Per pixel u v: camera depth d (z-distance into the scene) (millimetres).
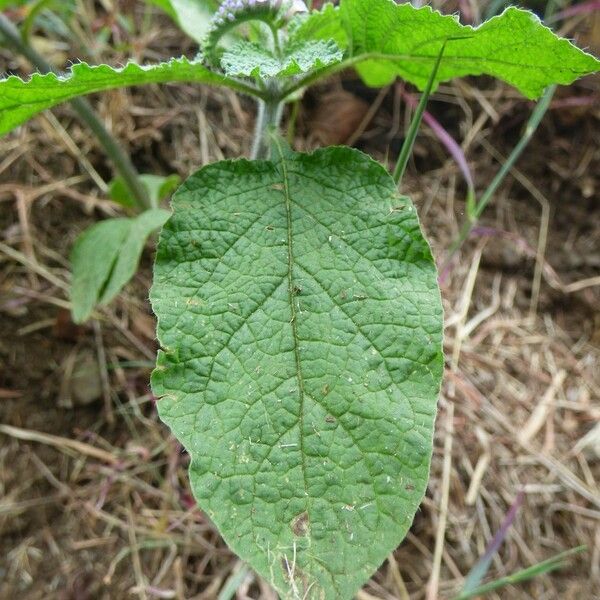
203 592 203
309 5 174
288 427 112
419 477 109
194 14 194
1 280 232
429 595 205
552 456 238
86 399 227
